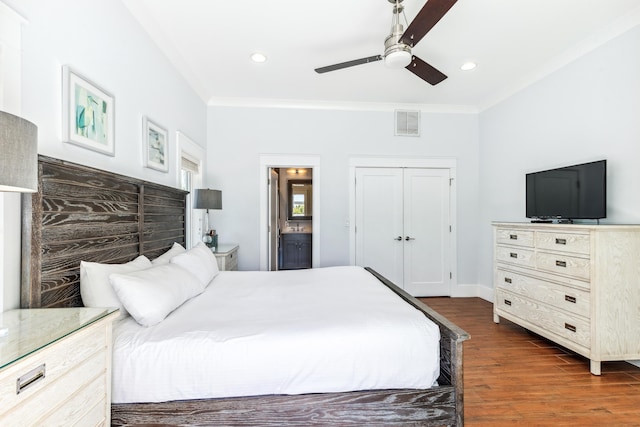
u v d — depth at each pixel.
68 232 1.43
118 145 1.94
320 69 2.36
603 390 1.99
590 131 2.69
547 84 3.16
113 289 1.49
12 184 0.77
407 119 4.27
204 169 3.89
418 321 1.49
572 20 2.36
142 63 2.26
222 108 4.04
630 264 2.16
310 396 1.35
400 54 2.00
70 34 1.51
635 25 2.31
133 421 1.28
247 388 1.32
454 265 4.35
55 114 1.41
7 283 1.18
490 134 4.11
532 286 2.72
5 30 1.15
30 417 0.81
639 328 2.16
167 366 1.29
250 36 2.56
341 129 4.20
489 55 2.90
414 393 1.40
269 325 1.46
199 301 1.86
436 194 4.35
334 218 4.22
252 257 4.09
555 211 2.86
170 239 2.65
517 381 2.10
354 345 1.37
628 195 2.38
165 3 2.13
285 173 6.47
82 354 1.03
